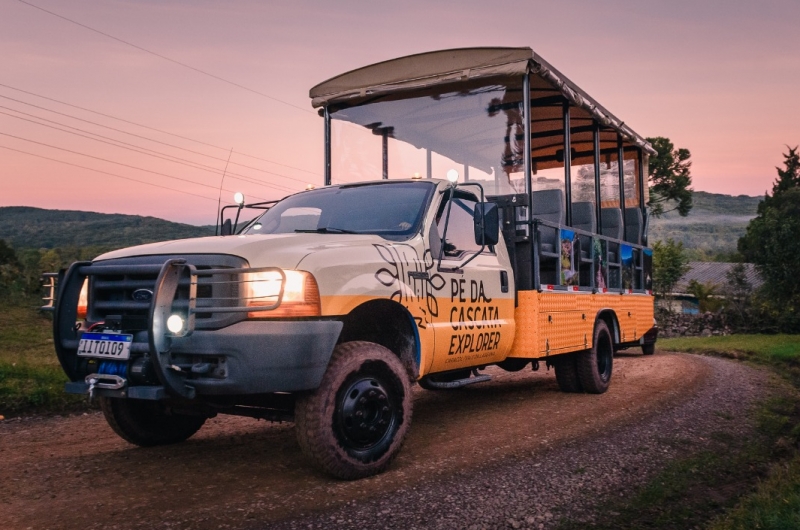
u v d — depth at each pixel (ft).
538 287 22.82
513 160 23.81
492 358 21.67
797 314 86.28
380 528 12.30
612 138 33.88
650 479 15.96
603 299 29.53
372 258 16.38
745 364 44.78
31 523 12.42
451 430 20.81
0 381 26.40
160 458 17.31
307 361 14.07
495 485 14.97
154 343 13.33
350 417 14.93
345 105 26.73
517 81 23.44
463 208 21.16
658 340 77.71
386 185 20.53
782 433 22.00
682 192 144.25
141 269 14.38
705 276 166.30
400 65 24.89
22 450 18.34
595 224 30.50
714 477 16.52
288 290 14.28
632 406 25.05
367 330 17.87
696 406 25.39
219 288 14.12
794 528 12.02
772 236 88.22
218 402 15.55
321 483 14.88
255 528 12.18
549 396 27.84
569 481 15.44
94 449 18.47
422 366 17.56
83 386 14.51
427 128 25.38
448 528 12.39
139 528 12.14
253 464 16.62
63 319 15.16
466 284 19.81
